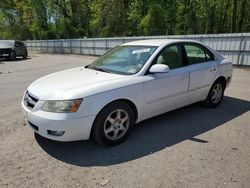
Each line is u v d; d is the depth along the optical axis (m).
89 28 44.00
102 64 4.68
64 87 3.63
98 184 2.89
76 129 3.41
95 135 3.64
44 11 45.06
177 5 35.16
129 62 4.38
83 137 3.54
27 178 3.03
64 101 3.37
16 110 5.55
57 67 13.96
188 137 4.08
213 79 5.29
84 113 3.42
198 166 3.22
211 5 32.84
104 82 3.73
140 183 2.90
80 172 3.14
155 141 3.96
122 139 3.91
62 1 43.06
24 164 3.33
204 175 3.03
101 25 38.69
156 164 3.29
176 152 3.60
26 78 10.06
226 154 3.51
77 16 44.16
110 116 3.72
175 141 3.95
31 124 3.68
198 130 4.34
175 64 4.58
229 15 33.25
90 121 3.50
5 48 19.20
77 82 3.80
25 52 21.88
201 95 5.14
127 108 3.88
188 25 34.50
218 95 5.59
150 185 2.86
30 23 47.00
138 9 36.06
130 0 37.34
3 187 2.86
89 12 43.53
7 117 5.09
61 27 42.75
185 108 5.49
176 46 4.68
